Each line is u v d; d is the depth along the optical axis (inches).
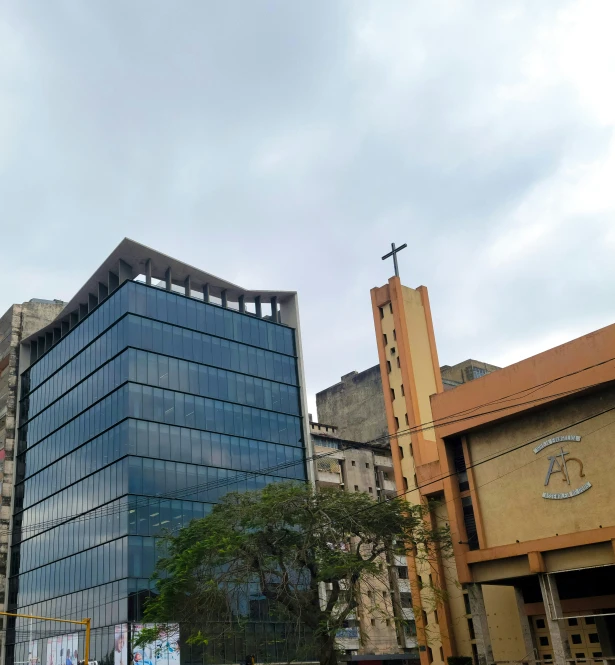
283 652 2352.4
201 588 1449.3
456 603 1656.0
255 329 3095.5
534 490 1369.3
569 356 1332.4
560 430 1352.1
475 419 1469.0
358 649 2566.4
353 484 3142.2
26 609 2871.6
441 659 1675.7
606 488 1267.2
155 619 1566.2
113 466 2561.5
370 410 3454.7
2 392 3459.6
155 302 2792.8
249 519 1429.6
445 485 1519.4
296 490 1457.9
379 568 1407.5
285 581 1374.3
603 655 1402.6
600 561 1248.2
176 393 2719.0
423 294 2169.0
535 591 1544.0
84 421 2792.8
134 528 2431.1
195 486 2635.3
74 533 2689.5
